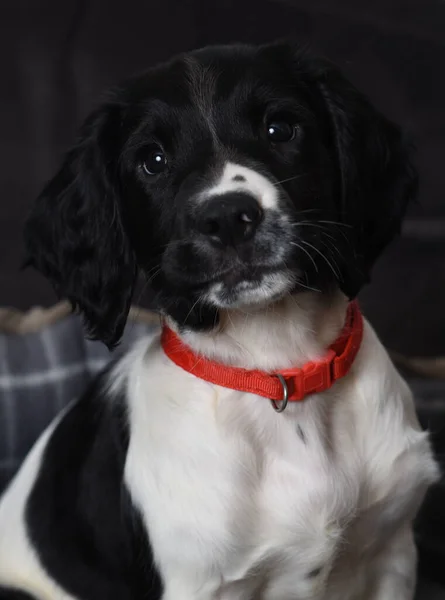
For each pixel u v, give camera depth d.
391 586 1.58
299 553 1.43
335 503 1.42
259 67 1.39
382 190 1.53
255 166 1.29
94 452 1.60
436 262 3.32
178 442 1.43
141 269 1.47
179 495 1.41
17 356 2.23
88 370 2.27
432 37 3.36
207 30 3.12
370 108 1.52
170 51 3.10
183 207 1.27
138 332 2.24
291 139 1.37
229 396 1.44
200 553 1.40
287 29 3.20
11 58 2.98
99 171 1.48
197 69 1.39
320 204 1.37
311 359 1.44
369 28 3.28
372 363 1.49
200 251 1.25
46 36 2.99
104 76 3.05
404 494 1.48
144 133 1.39
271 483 1.43
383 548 1.55
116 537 1.53
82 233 1.51
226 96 1.36
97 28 3.03
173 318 1.43
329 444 1.45
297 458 1.43
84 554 1.60
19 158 3.03
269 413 1.44
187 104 1.36
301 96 1.41
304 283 1.34
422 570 1.92
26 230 1.63
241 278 1.27
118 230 1.47
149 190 1.39
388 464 1.46
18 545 1.73
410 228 3.30
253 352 1.42
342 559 1.49
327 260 1.37
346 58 3.28
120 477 1.52
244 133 1.34
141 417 1.50
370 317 3.28
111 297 1.49
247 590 1.45
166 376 1.49
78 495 1.62
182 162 1.35
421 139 3.36
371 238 1.51
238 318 1.40
